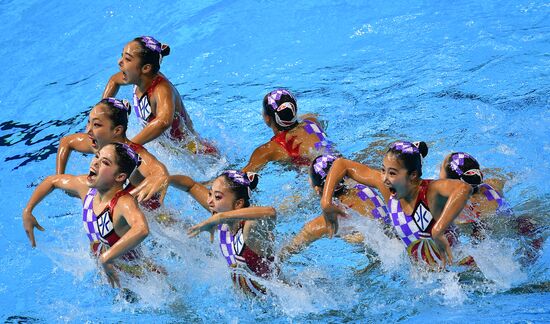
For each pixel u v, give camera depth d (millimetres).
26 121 30234
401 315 19344
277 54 33812
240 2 39188
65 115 30438
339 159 21062
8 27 37750
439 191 19047
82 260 22328
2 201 25219
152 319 19984
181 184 21438
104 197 19844
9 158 27672
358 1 38000
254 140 27578
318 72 31891
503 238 20781
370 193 21766
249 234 19812
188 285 21000
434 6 36719
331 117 28141
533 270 20328
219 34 36000
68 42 36250
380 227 21266
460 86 29469
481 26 34125
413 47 33000
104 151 19406
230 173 20156
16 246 23062
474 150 25266
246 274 20156
